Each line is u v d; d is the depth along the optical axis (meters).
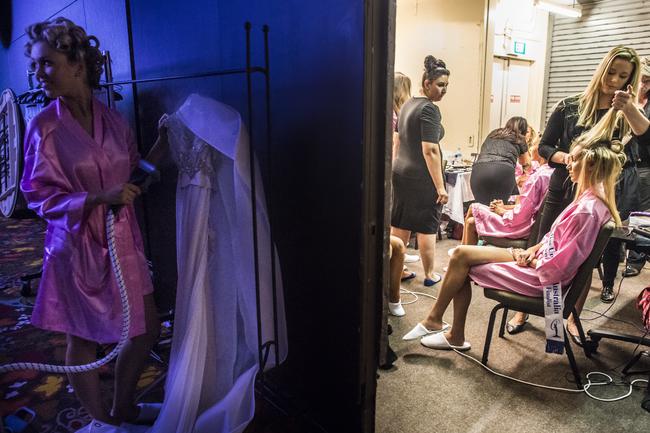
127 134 1.65
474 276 2.34
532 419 1.93
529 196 2.94
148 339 1.71
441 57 5.59
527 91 7.19
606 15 6.68
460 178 4.34
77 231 1.46
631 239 2.12
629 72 2.34
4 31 5.88
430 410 1.99
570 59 7.12
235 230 1.66
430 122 3.04
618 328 2.75
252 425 1.85
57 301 1.54
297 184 1.66
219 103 1.63
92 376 1.67
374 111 1.40
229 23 1.77
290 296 1.81
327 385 1.74
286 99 1.62
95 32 2.91
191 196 1.65
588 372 2.28
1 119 4.19
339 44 1.40
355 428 1.66
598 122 2.40
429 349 2.51
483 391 2.13
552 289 2.04
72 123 1.45
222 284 1.71
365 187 1.43
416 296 3.23
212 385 1.73
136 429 1.77
